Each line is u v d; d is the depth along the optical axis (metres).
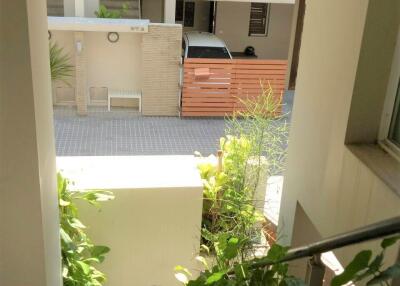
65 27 8.10
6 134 2.06
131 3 9.95
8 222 2.21
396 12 2.41
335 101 2.79
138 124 8.00
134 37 8.72
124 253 3.93
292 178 3.65
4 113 2.03
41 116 2.24
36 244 2.26
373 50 2.47
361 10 2.49
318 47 3.14
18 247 2.26
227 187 4.30
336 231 2.75
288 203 3.76
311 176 3.19
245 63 8.67
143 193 3.77
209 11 13.64
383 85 2.52
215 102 8.75
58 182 3.40
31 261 2.29
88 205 3.74
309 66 3.31
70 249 3.25
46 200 2.38
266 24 13.67
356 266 1.62
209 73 8.59
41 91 2.25
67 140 6.92
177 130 7.82
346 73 2.64
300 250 1.82
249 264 2.14
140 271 4.01
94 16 9.73
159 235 3.91
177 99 8.73
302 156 3.40
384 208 2.20
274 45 13.88
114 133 7.41
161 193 3.79
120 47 8.76
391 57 2.48
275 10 13.55
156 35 8.50
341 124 2.69
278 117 4.61
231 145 4.48
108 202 3.75
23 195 2.16
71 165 4.06
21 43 1.94
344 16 2.72
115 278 4.00
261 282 2.10
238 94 8.74
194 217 3.90
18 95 2.01
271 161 4.45
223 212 4.22
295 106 3.61
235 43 13.74
